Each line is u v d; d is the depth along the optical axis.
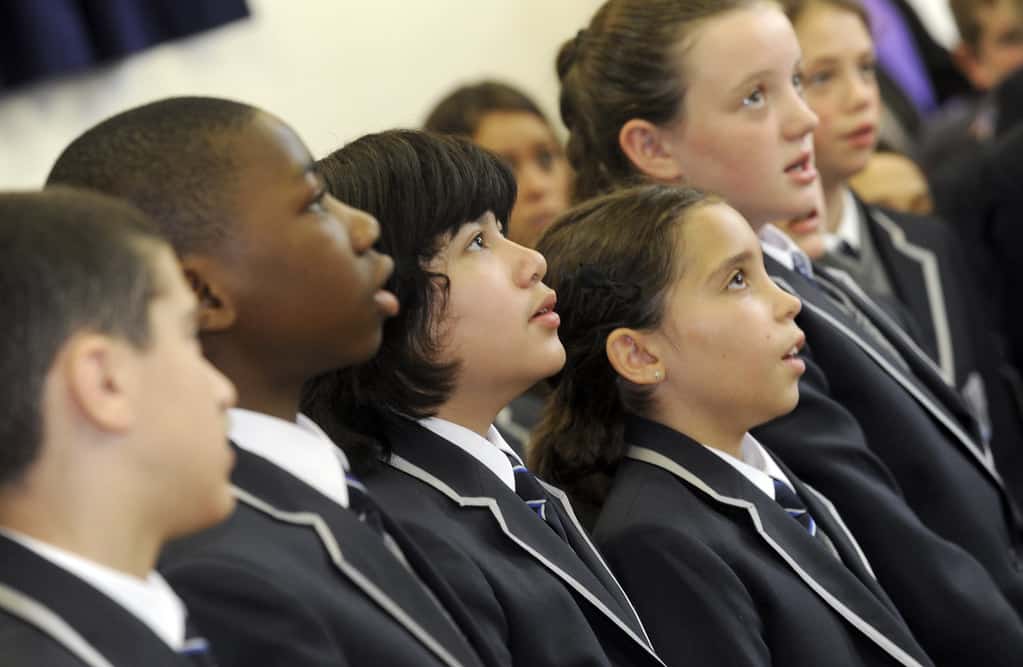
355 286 3.30
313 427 3.56
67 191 2.70
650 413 4.63
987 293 8.23
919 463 5.33
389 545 3.53
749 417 4.57
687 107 5.43
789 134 5.41
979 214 8.24
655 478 4.48
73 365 2.54
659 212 4.62
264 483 3.34
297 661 3.05
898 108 11.45
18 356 2.53
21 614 2.56
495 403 4.09
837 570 4.51
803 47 6.59
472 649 3.45
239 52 8.65
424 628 3.33
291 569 3.20
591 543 4.31
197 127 3.27
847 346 5.39
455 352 3.98
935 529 5.32
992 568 5.31
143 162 3.24
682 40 5.42
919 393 5.49
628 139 5.55
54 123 7.82
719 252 4.53
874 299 6.16
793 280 5.48
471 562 3.74
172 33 8.09
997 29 10.82
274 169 3.26
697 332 4.51
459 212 3.97
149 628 2.64
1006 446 6.88
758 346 4.50
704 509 4.43
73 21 7.60
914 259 6.78
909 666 4.41
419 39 9.69
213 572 3.09
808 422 5.13
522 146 7.38
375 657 3.21
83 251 2.57
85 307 2.55
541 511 4.17
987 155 8.41
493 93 7.55
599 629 4.02
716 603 4.20
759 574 4.34
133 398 2.60
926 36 12.78
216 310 3.24
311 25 9.05
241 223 3.22
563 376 4.70
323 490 3.43
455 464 3.99
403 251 3.91
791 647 4.31
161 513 2.69
